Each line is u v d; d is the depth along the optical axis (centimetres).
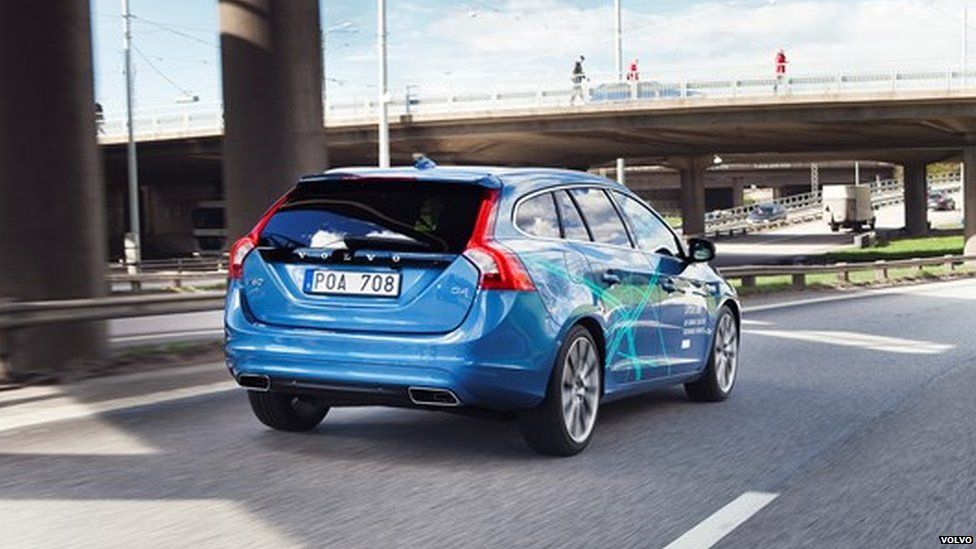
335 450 677
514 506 554
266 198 1473
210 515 523
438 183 641
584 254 687
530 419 654
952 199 11519
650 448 708
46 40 1002
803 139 5788
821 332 1583
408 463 646
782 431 775
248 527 504
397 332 617
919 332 1589
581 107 5059
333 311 632
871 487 608
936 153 7531
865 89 4756
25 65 998
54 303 975
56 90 1011
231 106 1484
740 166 11769
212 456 654
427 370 605
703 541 501
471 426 766
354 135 5616
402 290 620
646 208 810
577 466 649
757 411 862
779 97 4828
